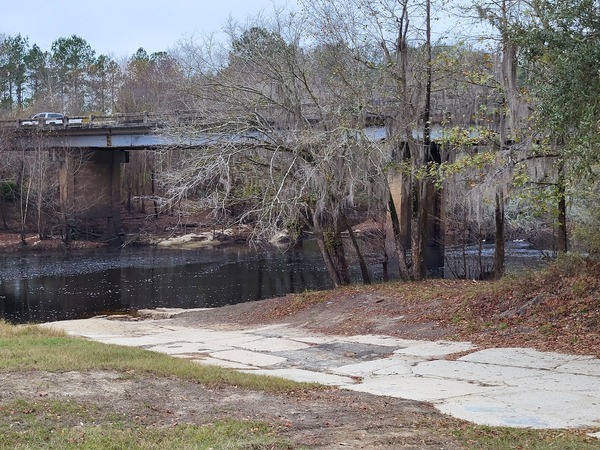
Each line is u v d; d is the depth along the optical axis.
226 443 7.71
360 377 12.88
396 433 8.44
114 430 8.15
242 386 11.07
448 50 22.08
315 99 22.88
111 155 63.81
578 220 19.83
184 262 47.88
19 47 108.06
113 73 100.88
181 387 10.71
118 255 53.03
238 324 22.19
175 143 23.83
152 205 73.75
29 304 31.95
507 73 18.55
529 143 17.67
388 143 22.50
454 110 22.53
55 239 59.56
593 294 16.28
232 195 24.06
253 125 22.94
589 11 12.16
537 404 10.19
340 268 25.75
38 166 59.88
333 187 22.58
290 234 25.58
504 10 17.22
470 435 8.43
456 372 13.00
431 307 19.33
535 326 16.08
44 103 90.50
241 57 23.11
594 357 13.54
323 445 7.80
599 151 12.42
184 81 24.38
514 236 39.94
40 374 11.01
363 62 22.64
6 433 7.84
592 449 7.82
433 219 34.81
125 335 19.80
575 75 11.97
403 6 22.23
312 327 20.08
